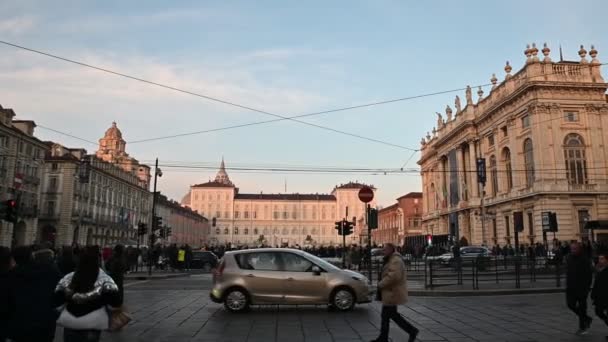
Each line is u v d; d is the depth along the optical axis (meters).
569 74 46.84
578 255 9.19
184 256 34.00
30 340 4.90
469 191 63.62
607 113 46.75
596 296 8.57
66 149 65.75
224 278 12.05
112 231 74.69
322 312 11.95
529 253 31.23
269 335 9.05
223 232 139.50
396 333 9.28
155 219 33.75
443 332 9.36
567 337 8.80
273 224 140.75
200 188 141.62
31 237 55.88
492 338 8.74
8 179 50.47
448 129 71.12
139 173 93.56
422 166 87.31
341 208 141.12
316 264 12.23
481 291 16.81
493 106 54.66
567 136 46.28
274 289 11.94
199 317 11.27
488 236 57.62
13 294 4.96
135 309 12.75
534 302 14.32
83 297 4.80
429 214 81.56
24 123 55.84
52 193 60.56
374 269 30.48
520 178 49.31
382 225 121.88
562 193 44.38
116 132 97.06
